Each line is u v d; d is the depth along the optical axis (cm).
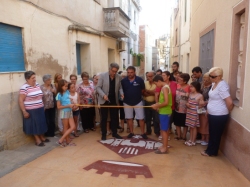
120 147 475
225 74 442
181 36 1340
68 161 399
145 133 579
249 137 322
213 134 415
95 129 621
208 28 603
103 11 1020
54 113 552
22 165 379
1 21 436
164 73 512
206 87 483
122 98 551
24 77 475
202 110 461
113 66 499
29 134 478
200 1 738
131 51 1788
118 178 337
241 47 393
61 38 666
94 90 595
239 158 359
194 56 855
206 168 373
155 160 406
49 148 466
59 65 655
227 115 400
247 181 325
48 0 593
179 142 512
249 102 326
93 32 887
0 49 446
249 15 335
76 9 762
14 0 468
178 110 512
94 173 353
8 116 448
